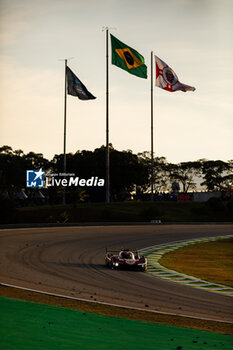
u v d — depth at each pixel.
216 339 20.78
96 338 19.36
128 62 94.56
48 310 24.17
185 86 101.69
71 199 120.94
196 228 102.12
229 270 49.94
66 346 17.67
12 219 104.06
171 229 97.69
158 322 23.53
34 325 20.67
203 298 31.91
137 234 85.88
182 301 30.41
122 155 182.88
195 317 25.58
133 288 34.69
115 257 46.62
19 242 65.25
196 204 134.50
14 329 19.75
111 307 26.70
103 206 124.00
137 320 23.59
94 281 37.12
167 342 19.67
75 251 59.28
